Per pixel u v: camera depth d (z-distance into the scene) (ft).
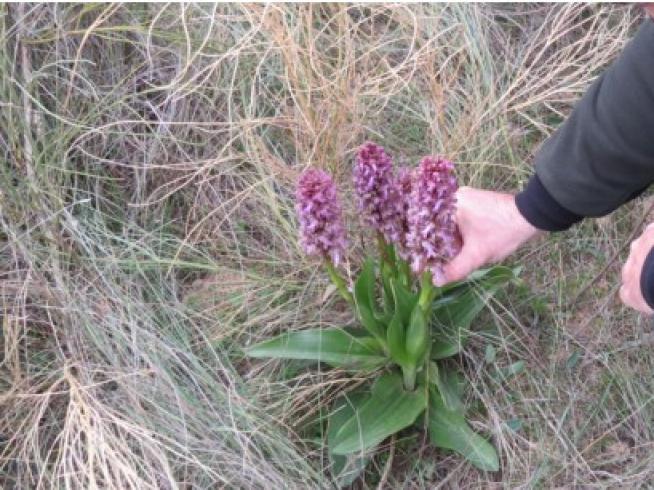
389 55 3.91
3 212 3.09
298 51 3.44
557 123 3.71
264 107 3.57
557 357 2.99
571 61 3.74
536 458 2.73
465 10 3.73
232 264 3.34
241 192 3.17
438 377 2.72
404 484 2.71
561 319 3.07
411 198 2.31
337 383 2.88
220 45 3.58
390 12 4.00
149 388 2.76
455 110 3.66
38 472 2.64
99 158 3.28
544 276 3.23
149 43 3.41
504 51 3.92
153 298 3.14
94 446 2.51
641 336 3.00
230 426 2.73
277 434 2.70
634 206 3.38
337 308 3.14
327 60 3.69
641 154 2.11
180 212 3.47
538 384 2.92
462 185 3.43
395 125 3.66
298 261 3.25
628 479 2.67
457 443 2.66
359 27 3.97
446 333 2.89
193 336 3.02
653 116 2.02
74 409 2.56
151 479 2.46
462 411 2.78
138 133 3.46
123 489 2.47
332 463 2.67
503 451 2.75
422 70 3.59
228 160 3.47
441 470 2.77
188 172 3.49
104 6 3.52
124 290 3.08
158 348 2.88
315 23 3.86
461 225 2.54
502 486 2.70
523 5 4.07
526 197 2.42
